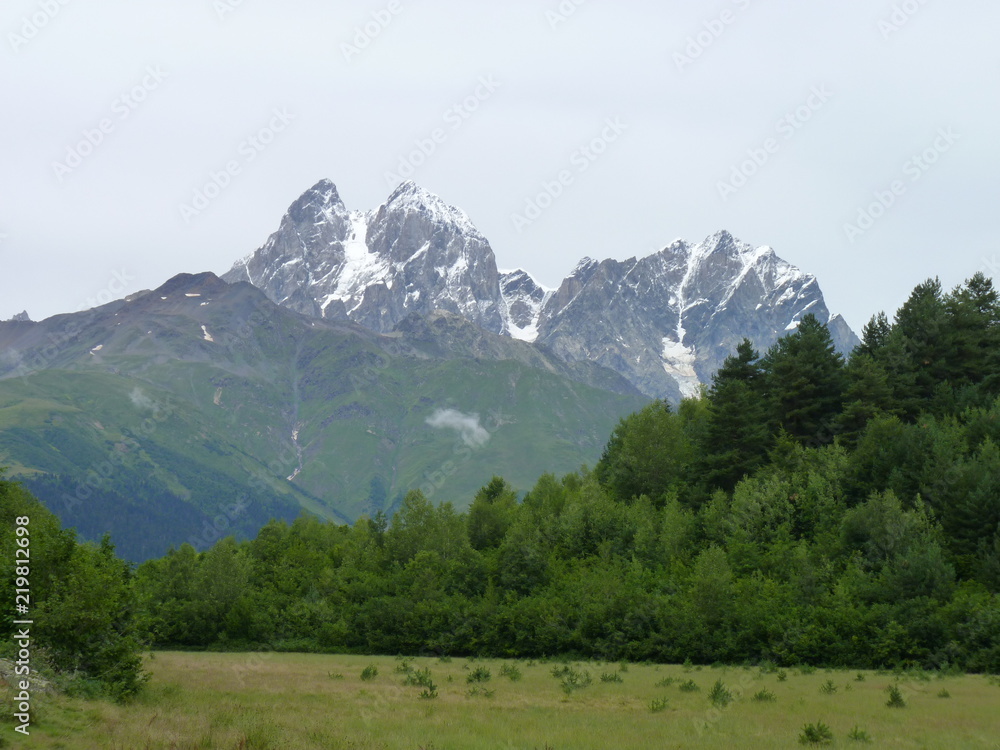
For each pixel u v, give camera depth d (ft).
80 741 97.35
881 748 116.37
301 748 101.30
